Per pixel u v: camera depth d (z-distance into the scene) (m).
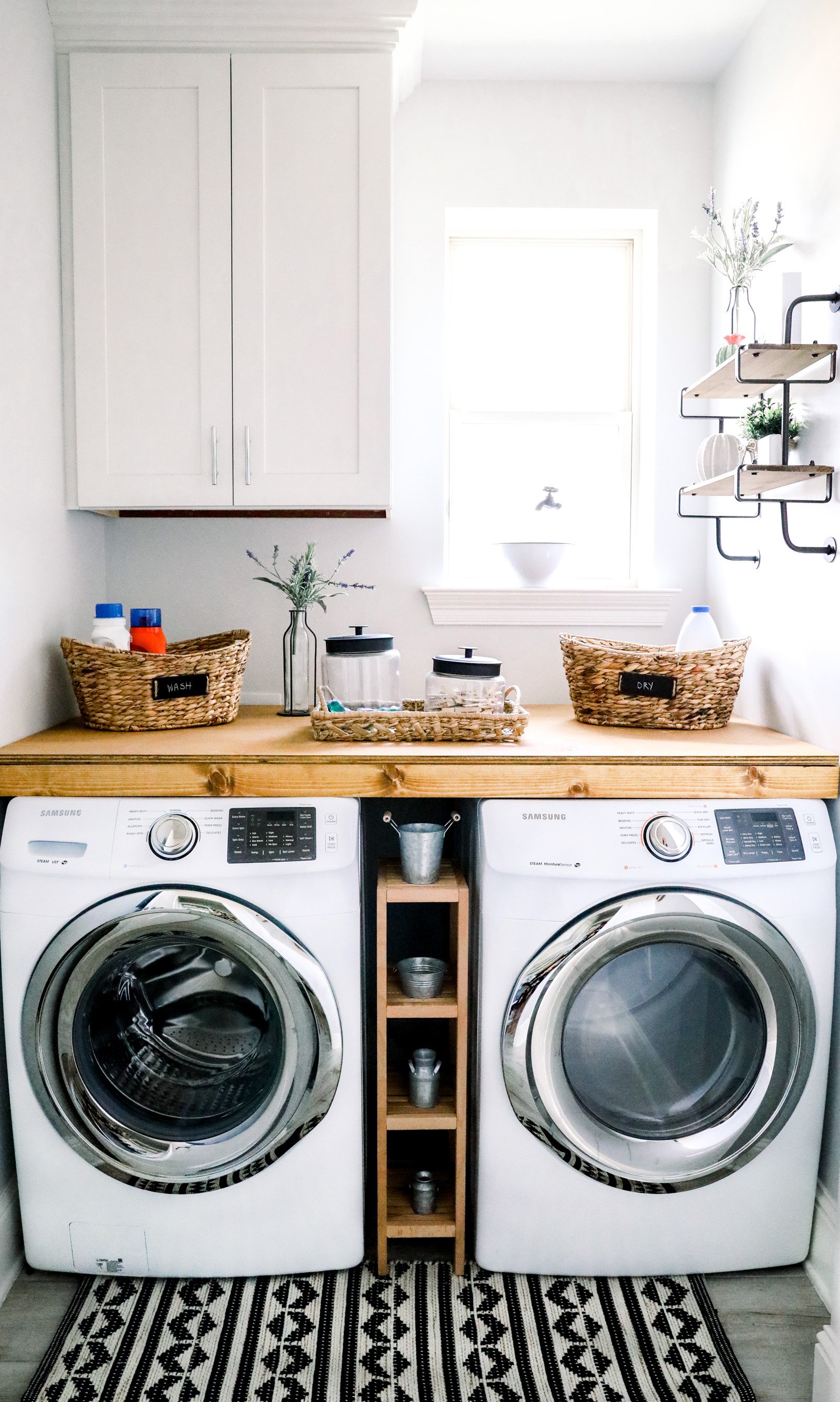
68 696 2.18
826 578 1.81
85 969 1.67
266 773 1.73
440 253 2.43
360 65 2.01
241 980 1.76
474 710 1.94
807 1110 1.77
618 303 2.62
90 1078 1.72
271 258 2.04
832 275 1.78
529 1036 1.67
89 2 1.95
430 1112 1.81
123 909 1.64
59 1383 1.56
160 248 2.04
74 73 2.00
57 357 2.04
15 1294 1.76
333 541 2.47
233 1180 1.71
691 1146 1.73
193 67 2.00
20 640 1.88
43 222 1.95
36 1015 1.67
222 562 2.45
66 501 2.10
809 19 1.87
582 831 1.70
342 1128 1.73
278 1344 1.63
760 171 2.13
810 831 1.74
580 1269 1.78
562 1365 1.60
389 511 2.38
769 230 2.08
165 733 1.97
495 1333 1.66
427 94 2.42
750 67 2.19
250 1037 1.79
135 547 2.44
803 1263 1.84
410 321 2.44
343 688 2.06
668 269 2.47
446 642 2.50
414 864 1.76
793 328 1.93
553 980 1.66
